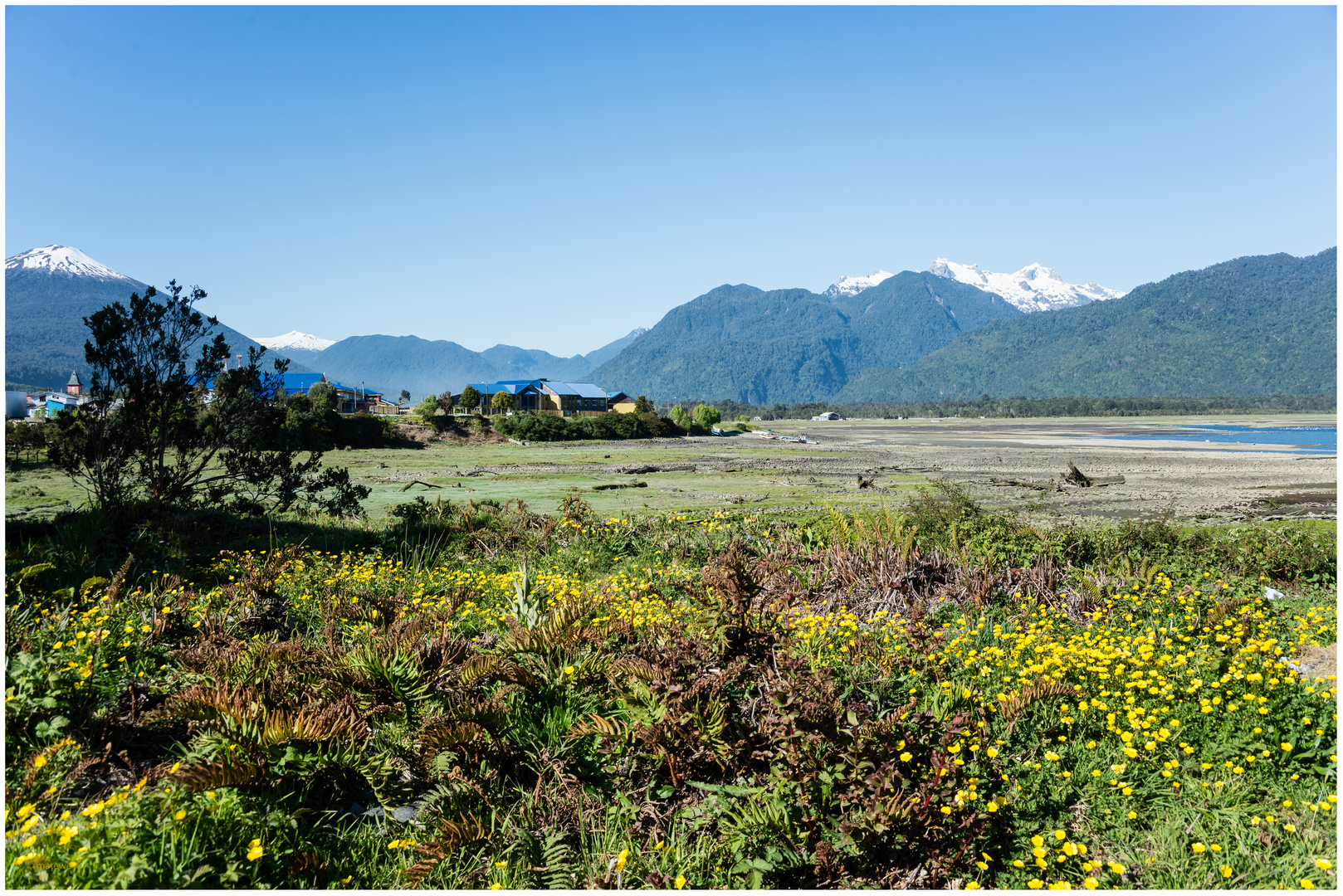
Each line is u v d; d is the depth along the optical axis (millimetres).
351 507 16859
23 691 4523
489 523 14648
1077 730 5152
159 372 14156
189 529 12461
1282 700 5117
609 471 39812
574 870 3873
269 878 3609
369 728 4738
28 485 23422
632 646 6055
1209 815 4203
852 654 6426
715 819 4160
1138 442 78125
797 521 17047
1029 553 10492
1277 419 163875
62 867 3303
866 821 3832
